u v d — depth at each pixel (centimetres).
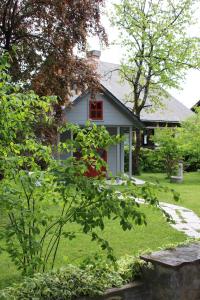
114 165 2255
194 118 2420
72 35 1391
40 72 1309
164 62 2455
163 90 2612
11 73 1265
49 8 1362
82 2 1388
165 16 2442
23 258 387
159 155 2395
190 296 337
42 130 1179
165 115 3353
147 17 2423
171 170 2323
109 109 2133
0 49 1322
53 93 1328
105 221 1009
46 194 399
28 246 369
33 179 378
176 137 2389
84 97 2058
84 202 358
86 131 399
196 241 415
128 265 357
